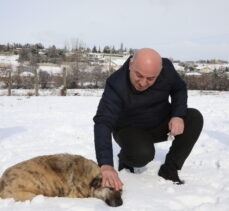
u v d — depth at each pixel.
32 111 13.59
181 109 4.68
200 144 7.53
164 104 4.77
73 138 8.27
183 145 4.88
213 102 17.31
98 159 4.00
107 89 4.39
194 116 4.90
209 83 31.34
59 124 10.17
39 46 60.31
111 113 4.27
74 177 4.43
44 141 7.94
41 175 4.23
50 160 4.45
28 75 27.66
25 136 8.49
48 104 16.28
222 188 4.63
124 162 5.17
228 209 3.94
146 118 4.77
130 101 4.48
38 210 3.77
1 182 4.15
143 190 4.51
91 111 13.60
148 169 5.49
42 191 4.20
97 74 30.48
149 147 4.79
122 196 4.27
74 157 4.58
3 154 6.69
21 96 20.97
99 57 55.38
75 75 29.69
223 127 9.66
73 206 3.92
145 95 4.50
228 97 20.81
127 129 4.85
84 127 9.68
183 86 4.82
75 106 15.48
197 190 4.54
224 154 6.46
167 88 4.62
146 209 3.94
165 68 4.54
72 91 25.72
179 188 4.63
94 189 4.32
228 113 12.84
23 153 6.76
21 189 4.08
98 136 4.10
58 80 28.39
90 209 3.90
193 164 5.92
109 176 3.80
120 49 65.50
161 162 5.98
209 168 5.59
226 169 5.52
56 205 3.93
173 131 4.56
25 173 4.17
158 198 4.24
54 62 45.06
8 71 27.19
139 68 3.98
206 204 4.05
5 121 10.94
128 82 4.35
